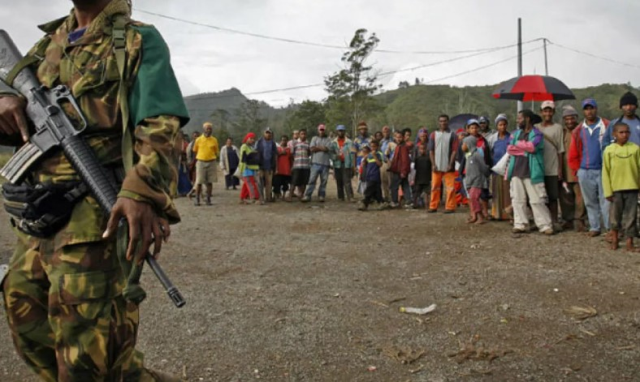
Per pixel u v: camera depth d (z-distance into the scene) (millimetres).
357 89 41125
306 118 45500
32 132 1843
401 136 10953
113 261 1779
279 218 9523
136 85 1732
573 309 4234
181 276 5340
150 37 1776
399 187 11617
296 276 5324
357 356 3424
